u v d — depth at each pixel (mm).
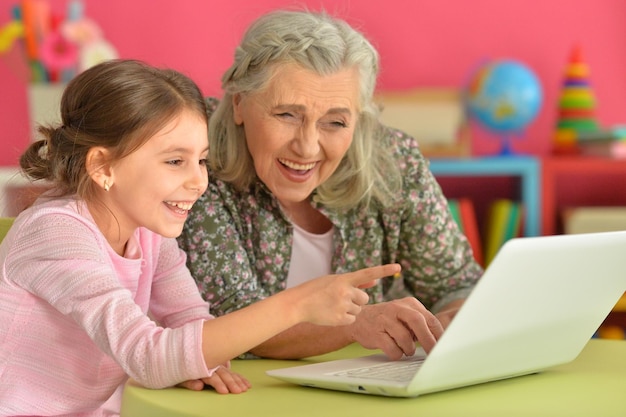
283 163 1799
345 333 1547
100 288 1329
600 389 1285
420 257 2045
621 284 1375
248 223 1934
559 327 1337
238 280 1877
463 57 3959
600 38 3998
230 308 1867
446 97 3596
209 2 3885
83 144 1429
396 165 2006
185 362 1268
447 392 1258
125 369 1288
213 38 3889
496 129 3703
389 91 3840
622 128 3650
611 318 3633
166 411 1197
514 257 1134
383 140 2006
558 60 3982
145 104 1394
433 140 3598
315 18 1771
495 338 1230
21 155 1588
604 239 1255
